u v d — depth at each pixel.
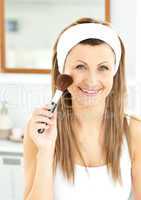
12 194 2.45
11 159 2.43
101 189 1.21
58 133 1.25
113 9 2.55
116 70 1.20
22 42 2.68
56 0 2.60
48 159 1.17
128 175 1.25
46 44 2.65
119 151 1.25
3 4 2.67
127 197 1.25
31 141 1.25
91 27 1.12
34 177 1.24
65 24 2.61
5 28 2.69
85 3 2.58
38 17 2.63
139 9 2.52
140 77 2.54
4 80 2.58
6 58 2.72
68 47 1.13
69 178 1.21
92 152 1.25
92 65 1.10
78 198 1.21
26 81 2.55
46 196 1.17
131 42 2.55
